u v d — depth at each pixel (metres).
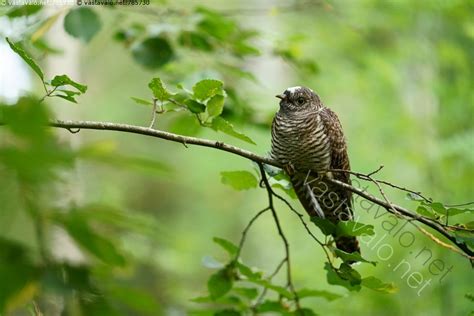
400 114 16.31
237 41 11.07
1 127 2.44
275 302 7.38
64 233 2.88
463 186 14.61
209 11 10.56
